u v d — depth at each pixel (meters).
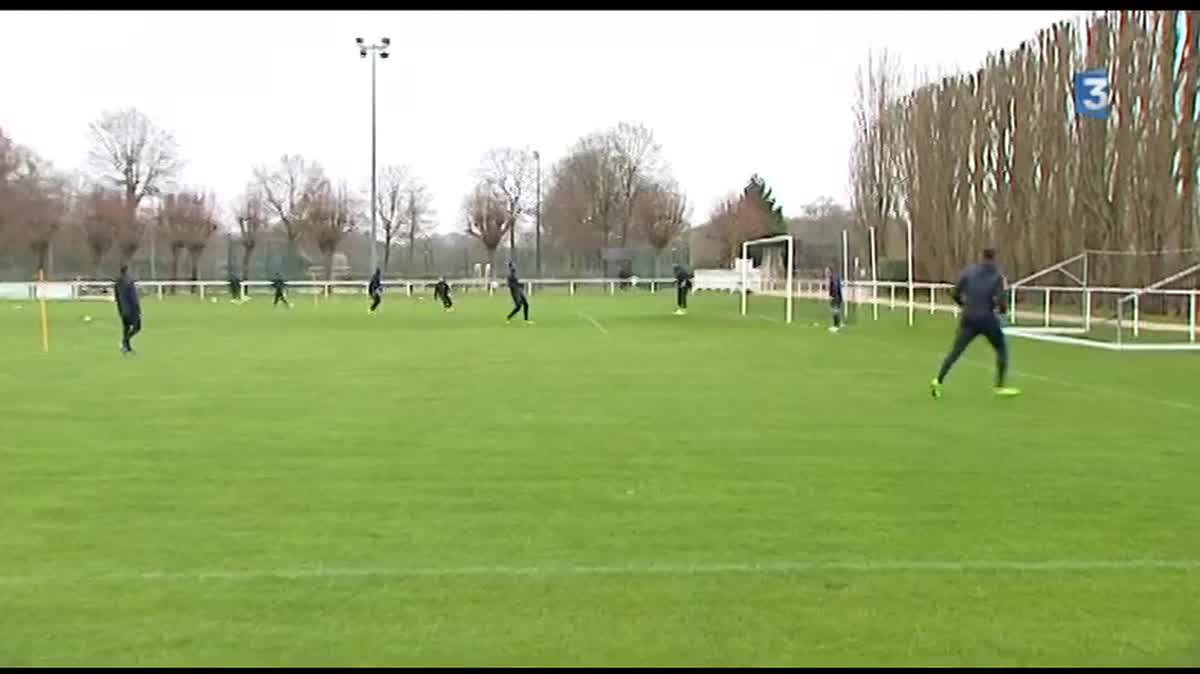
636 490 16.16
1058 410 25.05
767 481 16.81
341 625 10.23
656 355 40.94
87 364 37.19
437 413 24.44
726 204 169.62
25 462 18.45
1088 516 14.48
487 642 9.80
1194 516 14.48
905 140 93.19
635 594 11.15
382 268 157.88
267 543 13.16
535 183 164.38
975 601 10.91
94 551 12.80
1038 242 74.12
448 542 13.19
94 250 137.00
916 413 24.52
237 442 20.50
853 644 9.75
